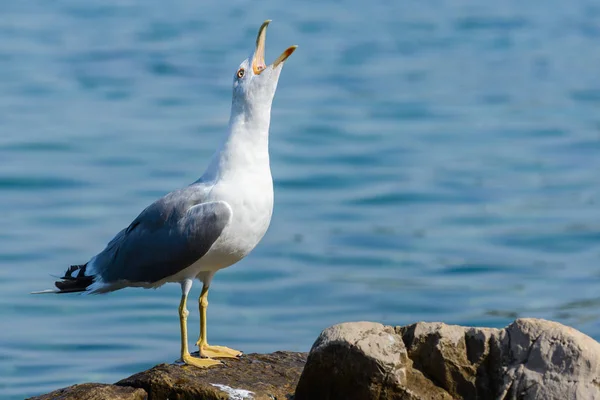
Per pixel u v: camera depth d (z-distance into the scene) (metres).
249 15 57.62
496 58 48.75
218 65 45.28
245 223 9.25
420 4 62.84
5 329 17.36
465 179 29.05
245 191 9.23
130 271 9.49
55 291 9.80
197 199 9.23
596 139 33.97
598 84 42.94
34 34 51.56
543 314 17.91
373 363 7.96
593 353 7.74
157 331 17.14
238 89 9.36
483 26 56.03
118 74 43.69
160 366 9.04
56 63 45.56
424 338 8.13
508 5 62.25
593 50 50.12
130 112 37.44
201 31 52.75
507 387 7.86
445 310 18.33
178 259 9.23
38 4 60.22
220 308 18.42
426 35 53.69
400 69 46.09
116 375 15.03
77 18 55.91
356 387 8.06
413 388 8.02
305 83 43.25
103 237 22.84
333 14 58.94
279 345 16.08
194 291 19.44
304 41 51.38
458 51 50.22
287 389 8.67
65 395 8.56
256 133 9.35
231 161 9.33
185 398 8.54
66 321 17.69
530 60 48.09
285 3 62.19
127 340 16.72
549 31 54.91
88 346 16.38
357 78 44.12
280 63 9.30
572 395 7.66
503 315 17.92
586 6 61.41
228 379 8.80
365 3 62.84
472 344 8.09
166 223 9.26
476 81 43.84
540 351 7.88
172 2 61.44
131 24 54.47
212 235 9.13
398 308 18.48
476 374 8.04
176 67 44.88
